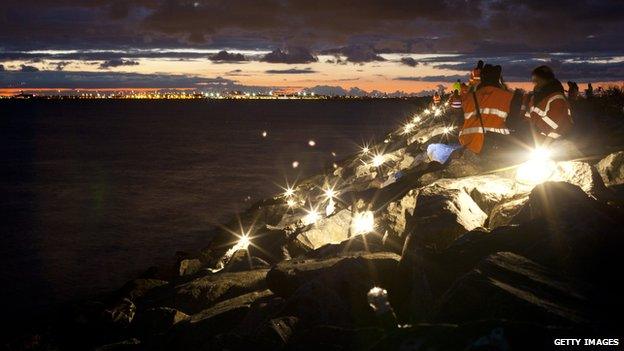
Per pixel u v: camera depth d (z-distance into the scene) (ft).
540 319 13.42
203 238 80.33
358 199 46.93
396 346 12.69
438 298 17.71
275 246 40.27
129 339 27.02
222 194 115.75
